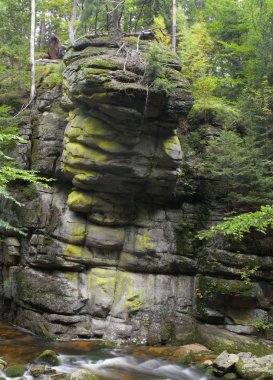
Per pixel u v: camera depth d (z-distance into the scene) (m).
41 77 15.49
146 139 11.54
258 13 15.62
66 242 12.27
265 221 7.89
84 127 11.25
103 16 17.05
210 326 12.11
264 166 13.36
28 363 9.02
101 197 12.32
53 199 12.91
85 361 9.58
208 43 17.28
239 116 14.39
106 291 12.05
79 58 11.77
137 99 10.18
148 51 11.24
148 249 12.52
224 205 13.38
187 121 14.47
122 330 11.55
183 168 13.42
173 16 17.50
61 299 11.62
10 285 12.93
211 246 12.80
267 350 10.88
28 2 19.38
